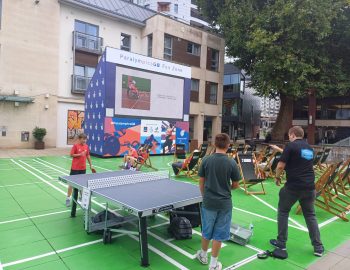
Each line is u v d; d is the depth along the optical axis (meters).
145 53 20.34
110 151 13.25
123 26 19.75
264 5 17.34
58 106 17.05
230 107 34.62
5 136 15.17
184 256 3.71
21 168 9.95
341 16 16.30
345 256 3.84
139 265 3.43
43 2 16.11
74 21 17.52
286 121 20.62
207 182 3.22
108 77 13.08
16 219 4.87
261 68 16.81
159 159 13.81
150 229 4.62
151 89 14.88
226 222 3.16
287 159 3.74
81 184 4.45
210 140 23.98
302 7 14.99
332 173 5.86
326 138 30.39
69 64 17.39
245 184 7.66
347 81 17.67
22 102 15.57
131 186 4.56
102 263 3.45
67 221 4.81
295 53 16.39
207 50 22.61
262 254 3.75
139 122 14.35
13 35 15.20
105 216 4.12
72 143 17.66
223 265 3.50
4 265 3.34
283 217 3.84
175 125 16.19
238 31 17.31
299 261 3.67
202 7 21.12
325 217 5.57
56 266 3.35
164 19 19.61
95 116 13.84
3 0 14.85
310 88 17.34
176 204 3.60
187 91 16.78
